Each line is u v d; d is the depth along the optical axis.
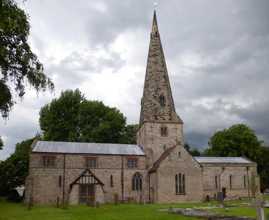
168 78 65.44
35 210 39.41
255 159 82.56
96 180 52.72
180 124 62.25
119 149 59.16
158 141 60.47
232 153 81.94
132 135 86.19
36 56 21.73
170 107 63.19
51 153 53.69
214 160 64.75
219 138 85.31
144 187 56.66
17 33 19.91
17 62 20.83
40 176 52.22
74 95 79.94
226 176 62.53
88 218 29.33
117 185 55.44
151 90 63.31
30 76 21.48
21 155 62.19
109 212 34.97
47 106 80.69
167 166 54.62
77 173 54.00
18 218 29.98
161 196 53.06
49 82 22.42
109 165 55.94
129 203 52.91
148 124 60.88
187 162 55.84
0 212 36.78
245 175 63.56
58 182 52.81
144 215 31.09
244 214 29.77
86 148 57.22
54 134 75.69
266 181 83.38
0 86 21.02
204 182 61.06
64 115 77.88
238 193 62.28
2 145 57.91
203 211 32.62
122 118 82.12
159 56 65.50
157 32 67.12
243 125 84.19
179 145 56.44
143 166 57.56
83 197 51.66
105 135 77.50
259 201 17.03
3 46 19.41
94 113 79.00
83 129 77.50
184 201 53.81
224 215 28.73
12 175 59.44
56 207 44.88
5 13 18.73
